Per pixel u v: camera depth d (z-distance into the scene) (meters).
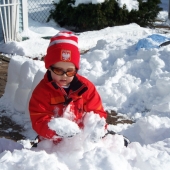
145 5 8.28
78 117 2.02
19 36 6.28
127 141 2.19
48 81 1.98
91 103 2.05
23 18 6.48
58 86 1.96
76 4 7.54
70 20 7.70
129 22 8.05
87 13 7.47
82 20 7.49
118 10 7.71
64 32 2.04
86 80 2.09
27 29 6.62
